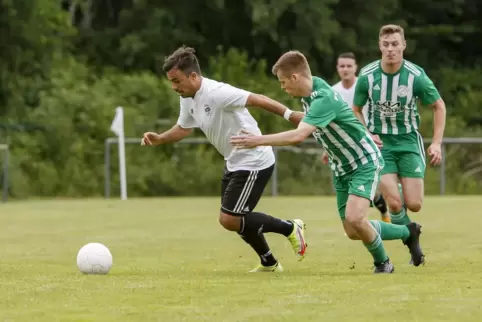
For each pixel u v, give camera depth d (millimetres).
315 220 32312
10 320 12156
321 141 17250
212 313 12406
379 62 20266
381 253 17328
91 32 72562
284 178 55438
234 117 17469
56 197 55125
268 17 67500
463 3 79125
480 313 12195
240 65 64375
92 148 57281
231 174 17922
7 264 20188
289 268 18969
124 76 63781
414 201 20250
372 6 73250
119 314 12461
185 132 18859
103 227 30938
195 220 33625
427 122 59812
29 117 58344
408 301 13094
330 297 13547
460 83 74938
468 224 30047
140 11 72312
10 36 62281
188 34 71312
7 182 51656
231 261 20641
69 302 13477
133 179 56031
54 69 63500
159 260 20875
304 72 16734
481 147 55500
